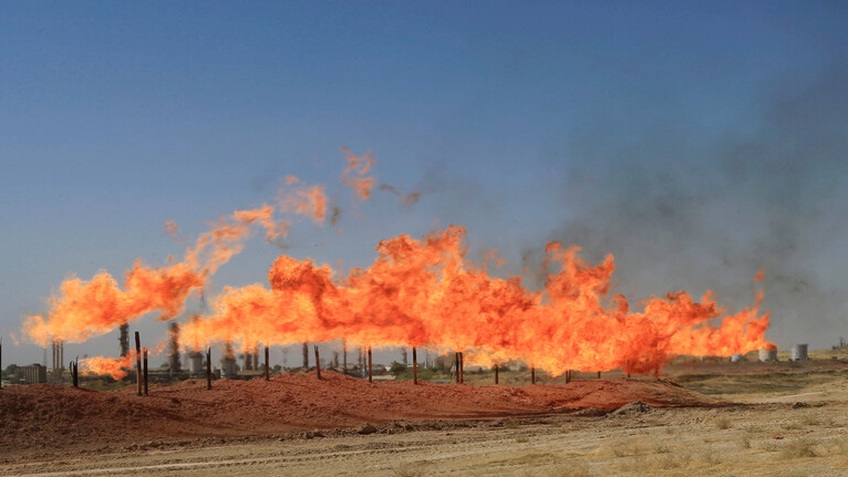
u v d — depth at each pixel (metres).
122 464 42.34
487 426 57.59
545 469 32.56
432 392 68.00
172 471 39.62
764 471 27.14
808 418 46.41
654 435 45.28
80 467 41.62
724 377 110.88
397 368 124.38
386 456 42.50
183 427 54.00
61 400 53.06
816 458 29.28
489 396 68.50
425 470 35.62
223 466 40.91
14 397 52.34
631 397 72.00
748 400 80.94
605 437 46.31
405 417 61.03
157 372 95.50
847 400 71.62
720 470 28.23
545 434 51.12
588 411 65.56
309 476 35.88
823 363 125.06
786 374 115.00
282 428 56.03
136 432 51.91
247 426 55.78
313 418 58.44
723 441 38.34
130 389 63.09
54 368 91.12
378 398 64.12
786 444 34.38
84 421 51.81
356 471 36.72
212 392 61.16
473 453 41.53
